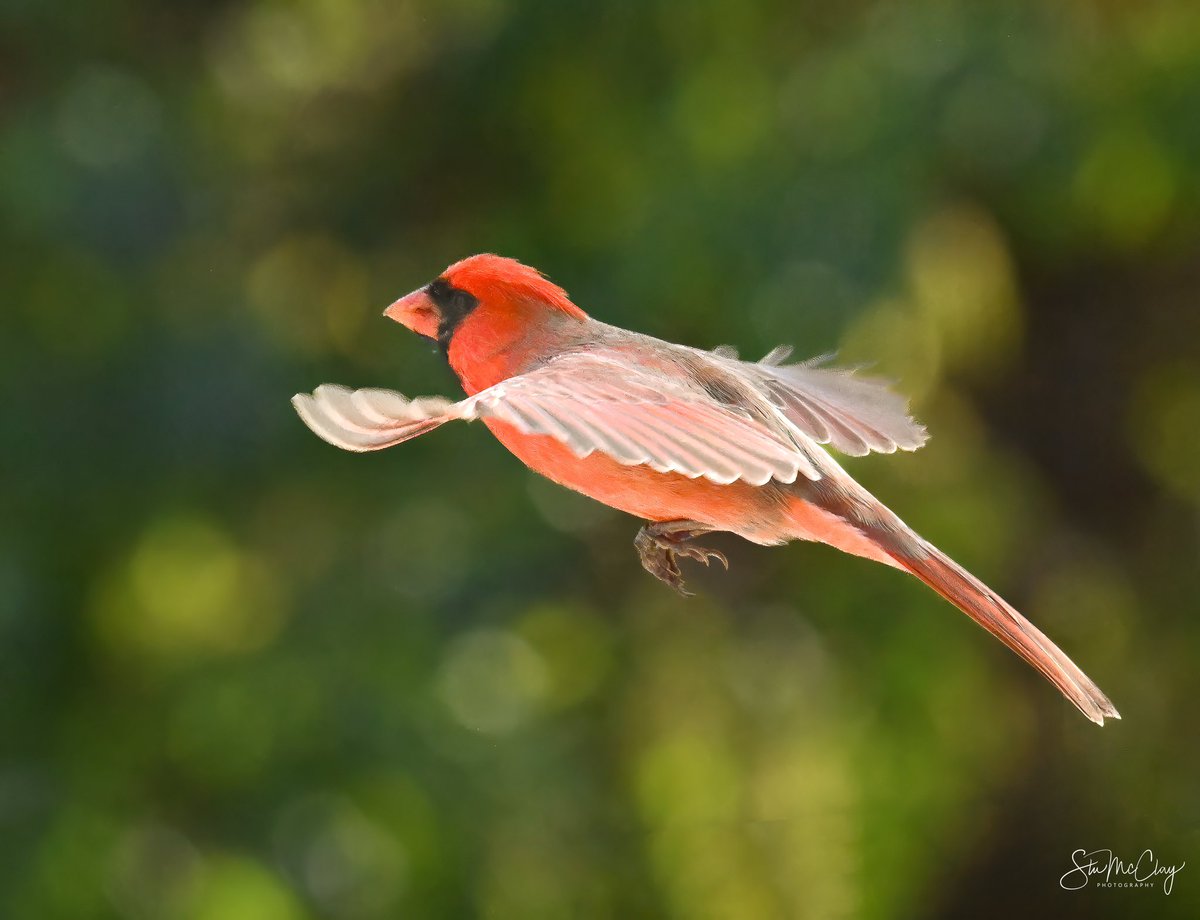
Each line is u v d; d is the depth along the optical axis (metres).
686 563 13.20
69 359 11.46
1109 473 13.95
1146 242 13.22
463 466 12.27
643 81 12.34
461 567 12.07
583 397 5.13
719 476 4.75
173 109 12.03
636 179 12.08
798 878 12.74
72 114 11.63
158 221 11.68
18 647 11.38
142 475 11.47
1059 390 13.96
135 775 11.57
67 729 11.59
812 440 6.31
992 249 13.11
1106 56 12.03
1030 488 13.52
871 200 11.38
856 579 12.80
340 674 11.61
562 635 12.97
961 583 6.02
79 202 11.40
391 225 12.79
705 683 13.02
